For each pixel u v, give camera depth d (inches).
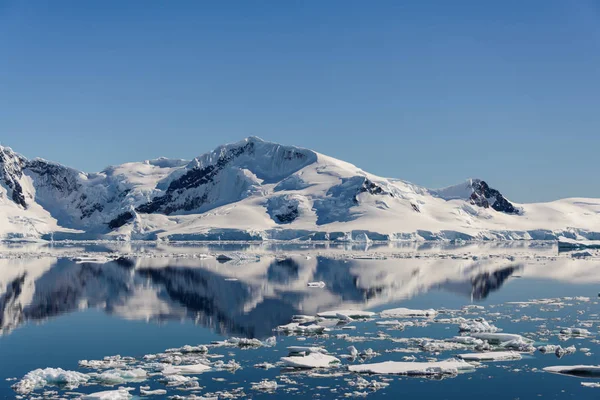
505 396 1435.8
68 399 1401.3
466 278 3735.2
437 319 2311.8
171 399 1406.3
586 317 2359.7
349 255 6072.8
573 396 1434.5
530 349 1831.9
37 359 1766.7
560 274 3991.1
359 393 1451.8
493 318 2340.1
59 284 3420.3
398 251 7130.9
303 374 1599.4
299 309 2576.3
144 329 2167.8
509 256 5861.2
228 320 2322.8
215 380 1551.4
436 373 1596.9
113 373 1572.3
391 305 2682.1
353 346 1827.0
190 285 3366.1
